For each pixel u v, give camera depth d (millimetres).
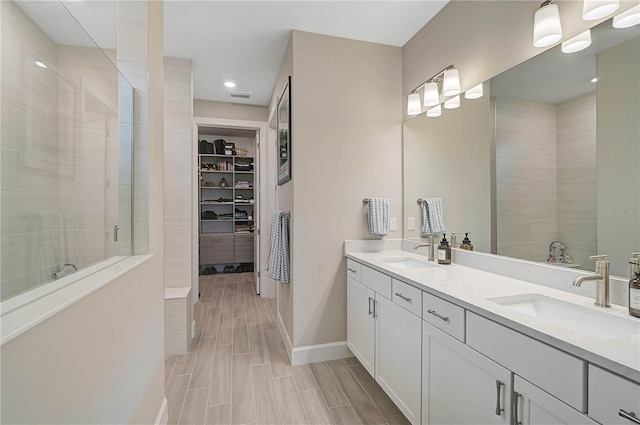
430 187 2193
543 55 1396
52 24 1132
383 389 1786
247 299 3898
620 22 1109
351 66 2414
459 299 1175
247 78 3146
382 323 1809
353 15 2117
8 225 860
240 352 2477
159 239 1596
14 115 965
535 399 872
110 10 1417
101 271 1052
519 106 1511
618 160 1105
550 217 1351
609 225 1138
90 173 1203
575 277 1232
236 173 5656
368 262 1987
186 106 2830
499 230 1626
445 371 1269
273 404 1801
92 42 1246
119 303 1037
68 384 713
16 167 931
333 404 1802
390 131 2518
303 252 2314
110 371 960
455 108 1950
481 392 1076
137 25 1421
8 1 992
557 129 1332
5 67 954
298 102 2289
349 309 2318
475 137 1786
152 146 1493
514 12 1540
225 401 1828
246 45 2514
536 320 936
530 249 1448
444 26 2041
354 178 2424
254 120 3959
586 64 1219
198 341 2682
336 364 2285
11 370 526
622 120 1101
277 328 2975
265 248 3980
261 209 3971
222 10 2049
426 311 1392
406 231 2486
